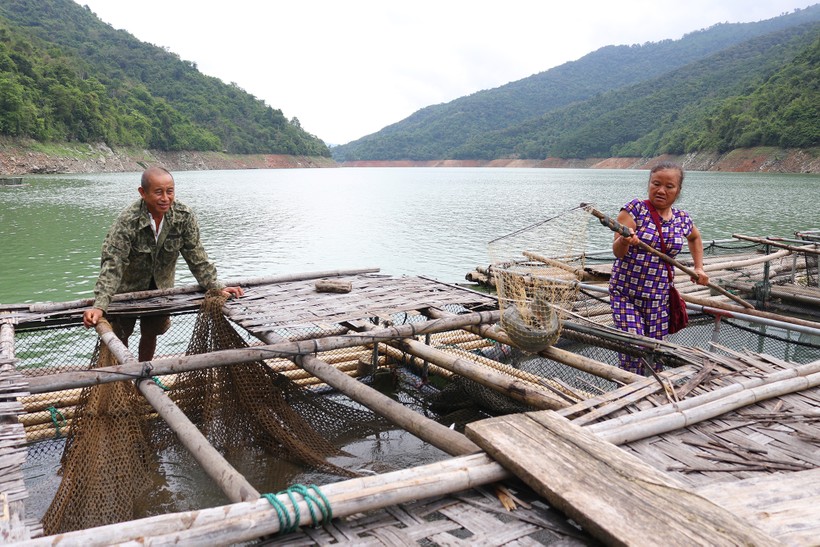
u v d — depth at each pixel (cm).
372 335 414
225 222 2247
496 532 213
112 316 476
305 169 16300
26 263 1312
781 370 359
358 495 218
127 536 193
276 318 455
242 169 13438
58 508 351
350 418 485
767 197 3444
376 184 6262
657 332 445
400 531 212
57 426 473
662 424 289
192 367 361
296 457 429
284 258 1448
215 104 15225
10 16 14888
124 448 379
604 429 282
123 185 4572
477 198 3812
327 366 389
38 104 8219
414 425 313
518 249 409
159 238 480
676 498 213
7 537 202
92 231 1841
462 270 1325
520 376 521
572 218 409
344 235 1884
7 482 236
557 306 400
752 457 269
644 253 423
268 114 16625
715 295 923
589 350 627
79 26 16375
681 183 420
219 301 477
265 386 452
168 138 11688
